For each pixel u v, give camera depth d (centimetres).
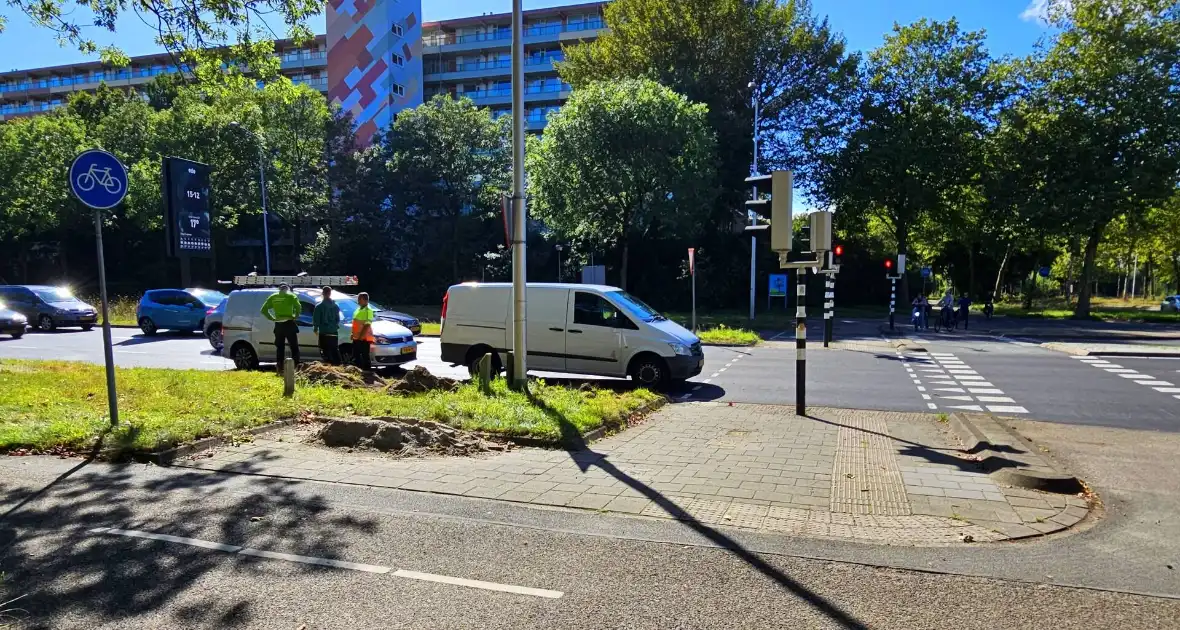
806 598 362
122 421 735
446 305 1335
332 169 4819
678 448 722
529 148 3766
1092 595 368
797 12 4531
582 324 1241
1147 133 3397
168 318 2388
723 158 4259
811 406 1042
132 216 4347
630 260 4478
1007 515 503
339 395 951
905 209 4084
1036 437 810
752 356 1808
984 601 360
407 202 4678
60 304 2642
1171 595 368
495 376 1151
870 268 5088
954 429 834
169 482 571
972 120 3906
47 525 468
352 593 367
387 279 4922
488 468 628
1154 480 614
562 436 726
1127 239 4606
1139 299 6794
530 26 7150
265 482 575
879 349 1978
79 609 346
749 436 791
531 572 396
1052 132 3625
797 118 4416
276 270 5609
